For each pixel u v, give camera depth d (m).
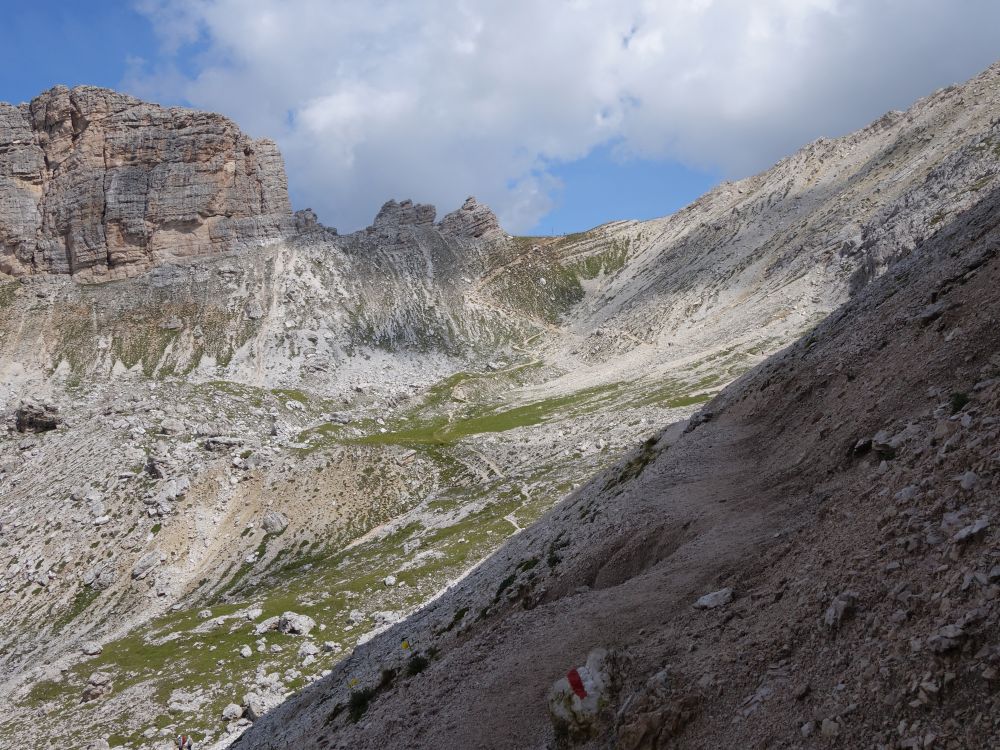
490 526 105.31
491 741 21.22
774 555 22.77
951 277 34.47
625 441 134.25
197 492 142.12
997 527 14.97
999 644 12.60
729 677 17.34
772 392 43.94
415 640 42.81
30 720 73.00
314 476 144.88
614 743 17.59
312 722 39.47
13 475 156.38
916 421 23.95
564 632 25.44
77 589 124.06
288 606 91.56
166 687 73.88
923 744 12.29
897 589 15.73
